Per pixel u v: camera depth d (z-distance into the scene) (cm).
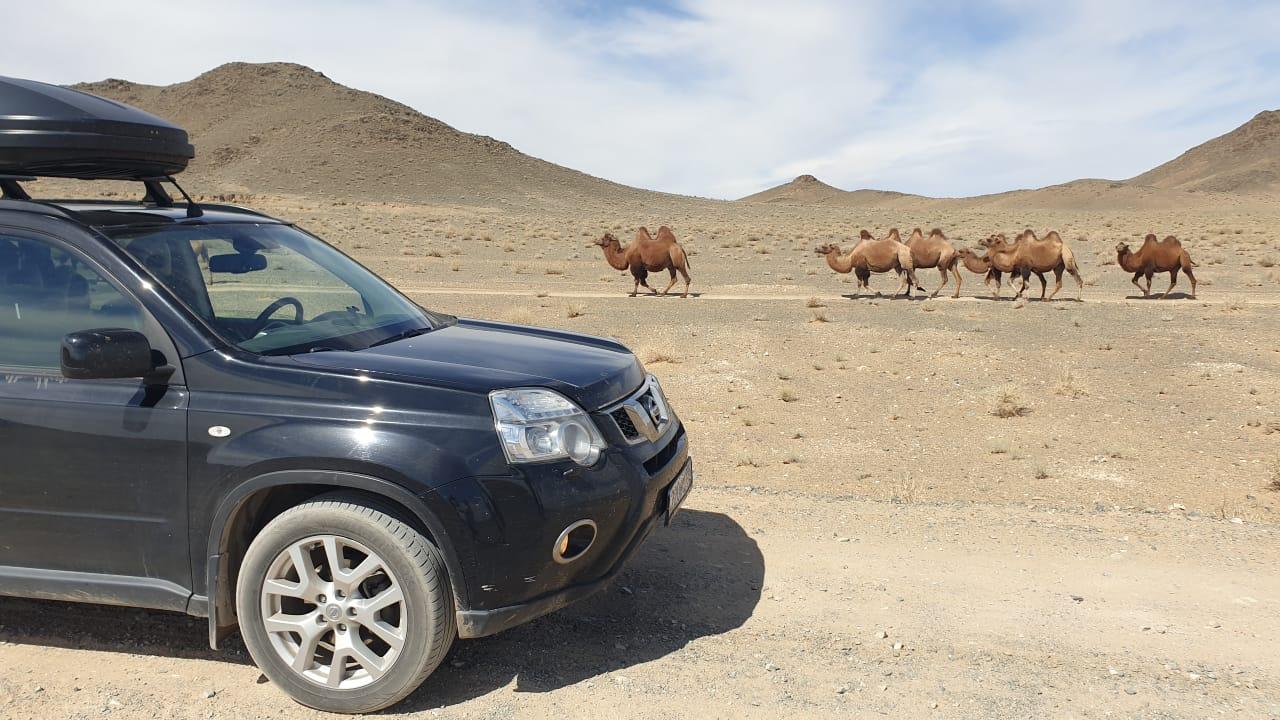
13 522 383
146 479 368
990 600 472
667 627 437
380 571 360
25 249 394
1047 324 1759
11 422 375
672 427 454
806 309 2017
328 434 352
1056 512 638
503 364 402
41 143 385
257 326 403
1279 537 576
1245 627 440
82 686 381
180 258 413
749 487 705
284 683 368
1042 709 362
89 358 340
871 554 540
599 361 435
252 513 378
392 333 445
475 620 357
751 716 356
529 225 6744
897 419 1051
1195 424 992
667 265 2266
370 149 16462
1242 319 1781
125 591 379
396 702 362
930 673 392
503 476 353
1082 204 18862
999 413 1059
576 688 378
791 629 435
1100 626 441
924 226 7406
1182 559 534
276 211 7956
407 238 4731
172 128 448
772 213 11212
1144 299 2177
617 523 382
